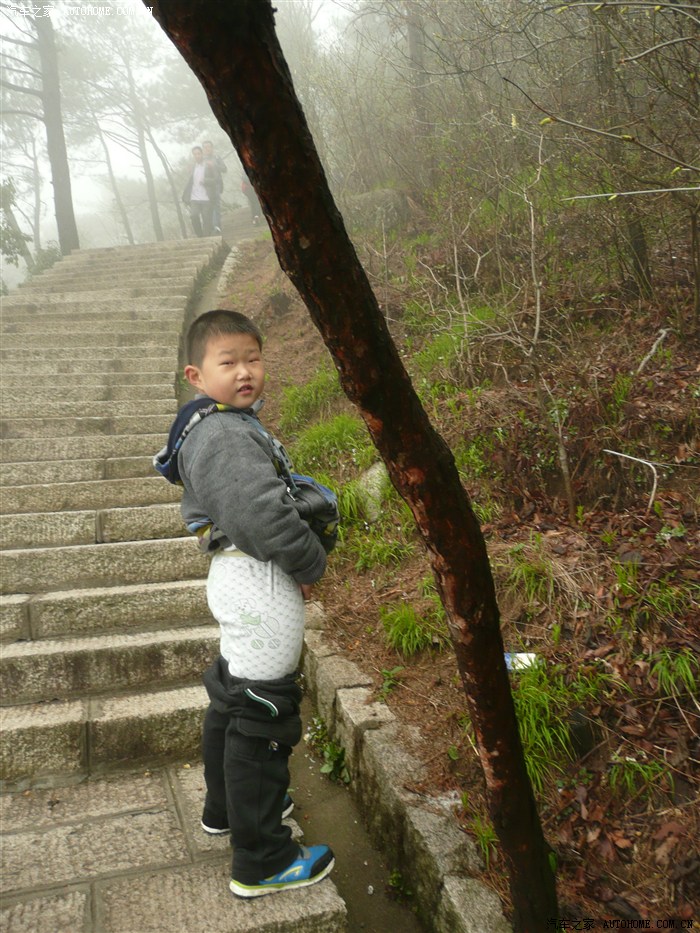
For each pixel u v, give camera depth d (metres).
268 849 1.97
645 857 1.94
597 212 4.53
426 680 2.71
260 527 1.80
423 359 4.89
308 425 5.32
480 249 5.54
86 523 3.94
